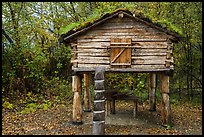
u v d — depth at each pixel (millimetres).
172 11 20578
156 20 12969
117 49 13219
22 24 20891
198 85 23109
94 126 11984
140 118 15484
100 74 12539
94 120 12031
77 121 14219
